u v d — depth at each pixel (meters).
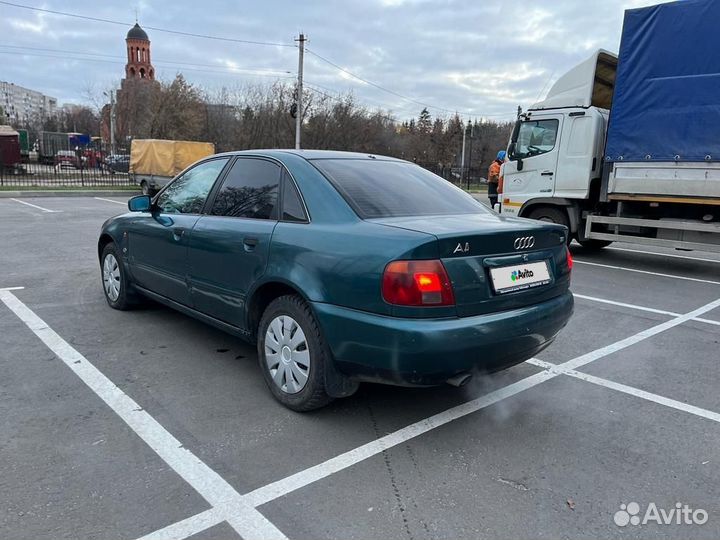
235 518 2.45
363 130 48.91
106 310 5.57
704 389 4.02
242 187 4.05
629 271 8.79
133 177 24.05
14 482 2.65
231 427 3.26
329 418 3.41
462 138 61.78
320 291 3.17
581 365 4.47
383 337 2.90
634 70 8.18
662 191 8.11
